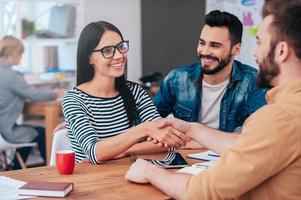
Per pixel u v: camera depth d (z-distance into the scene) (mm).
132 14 5008
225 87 2492
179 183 1427
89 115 2111
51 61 4887
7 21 4508
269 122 1223
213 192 1296
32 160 4555
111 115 2156
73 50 4820
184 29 4766
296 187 1233
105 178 1680
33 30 4613
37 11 4793
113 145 1854
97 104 2135
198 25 4672
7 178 1667
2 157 4199
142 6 4980
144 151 1990
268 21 1283
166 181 1489
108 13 4879
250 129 1257
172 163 1866
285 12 1248
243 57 4465
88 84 2164
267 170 1224
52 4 4746
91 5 4785
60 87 4750
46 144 4062
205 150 2104
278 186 1247
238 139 1312
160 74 4742
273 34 1267
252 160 1230
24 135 4117
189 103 2555
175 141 1895
